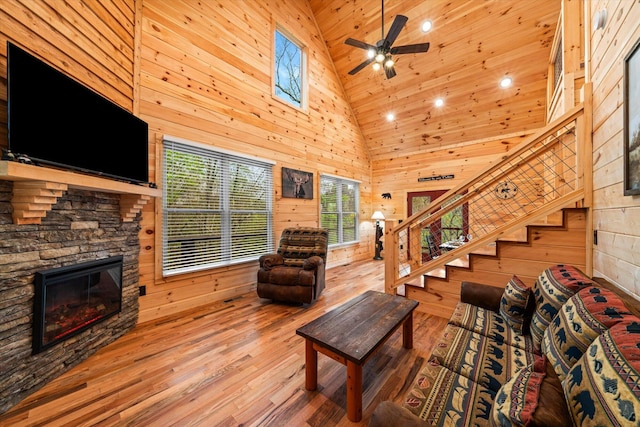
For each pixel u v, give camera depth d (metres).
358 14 4.45
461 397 1.07
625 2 1.42
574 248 2.15
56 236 1.81
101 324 2.15
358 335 1.54
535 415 0.67
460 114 4.89
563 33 2.53
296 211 4.53
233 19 3.53
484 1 3.49
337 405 1.50
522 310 1.66
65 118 1.71
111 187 1.96
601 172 1.84
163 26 2.85
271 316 2.79
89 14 2.08
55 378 1.74
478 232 4.91
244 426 1.36
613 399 0.63
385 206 6.45
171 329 2.48
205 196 3.17
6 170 1.27
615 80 1.59
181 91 2.98
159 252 2.77
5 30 1.52
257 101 3.84
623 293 1.39
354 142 6.09
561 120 2.18
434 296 2.82
